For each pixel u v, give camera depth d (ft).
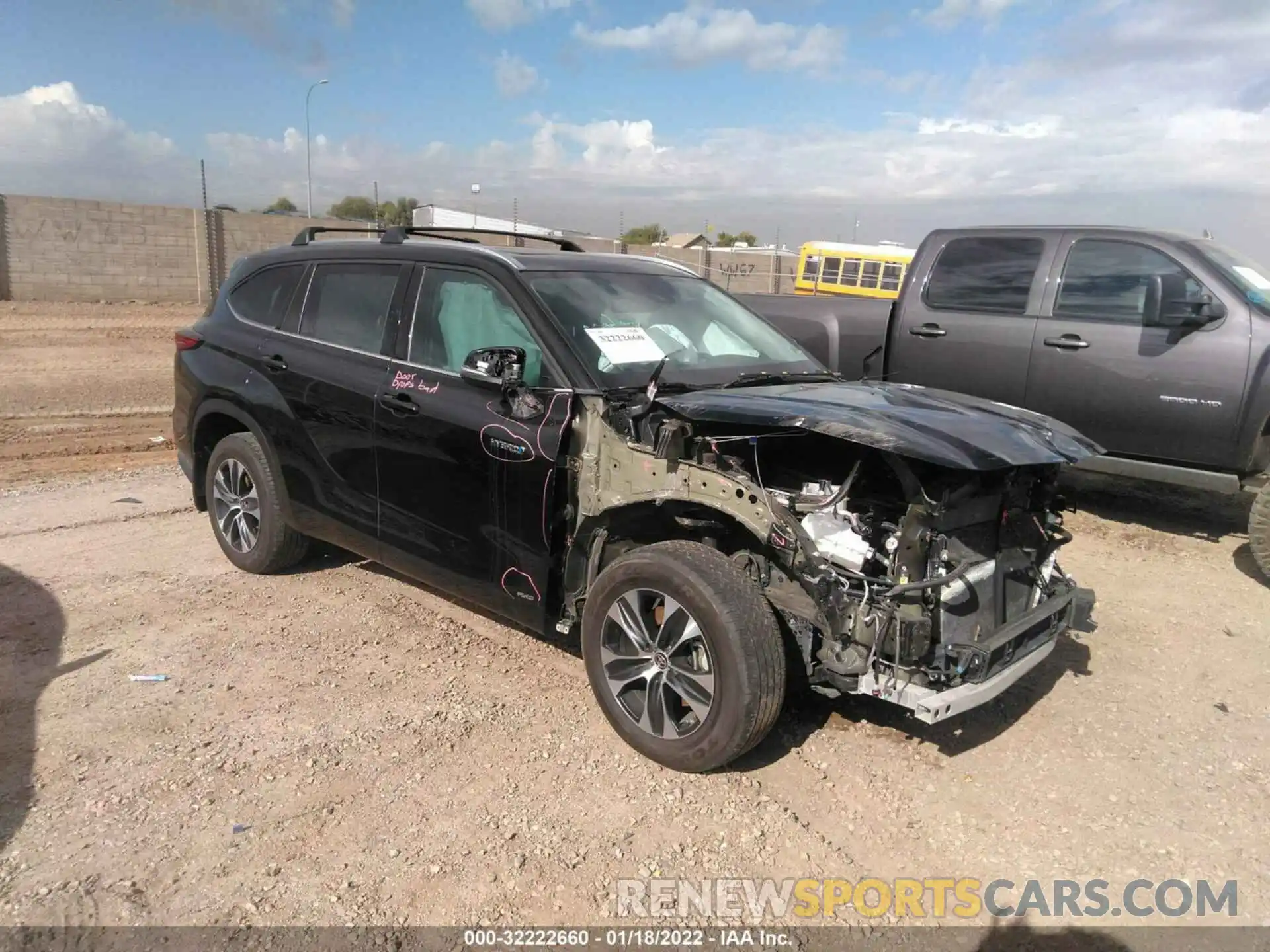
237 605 16.33
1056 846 10.16
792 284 121.49
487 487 12.75
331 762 11.39
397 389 13.98
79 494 23.77
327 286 16.03
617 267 15.05
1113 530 21.79
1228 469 19.49
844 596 10.19
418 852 9.74
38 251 79.10
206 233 85.97
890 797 11.00
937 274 23.68
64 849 9.62
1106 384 20.56
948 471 10.46
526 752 11.73
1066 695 13.67
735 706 10.34
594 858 9.73
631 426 11.58
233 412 16.83
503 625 15.70
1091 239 21.39
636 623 11.37
